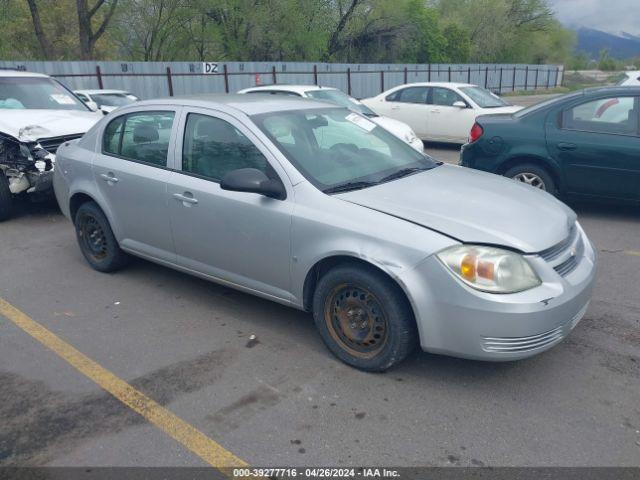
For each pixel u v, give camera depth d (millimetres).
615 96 6520
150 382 3547
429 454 2867
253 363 3742
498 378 3510
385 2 38750
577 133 6590
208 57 34344
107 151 5066
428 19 44062
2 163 6926
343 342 3674
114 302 4738
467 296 3129
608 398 3297
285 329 4207
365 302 3494
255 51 33719
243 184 3686
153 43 33625
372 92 29766
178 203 4352
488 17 51875
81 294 4918
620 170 6410
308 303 3838
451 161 11391
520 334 3121
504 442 2941
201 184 4207
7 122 7062
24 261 5781
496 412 3184
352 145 4352
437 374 3561
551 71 48656
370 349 3553
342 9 37156
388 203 3549
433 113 12844
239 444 2967
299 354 3844
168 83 22219
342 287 3570
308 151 4023
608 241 6043
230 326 4273
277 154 3871
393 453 2879
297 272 3752
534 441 2945
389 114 13516
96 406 3311
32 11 27016
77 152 5324
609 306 4469
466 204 3602
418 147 10070
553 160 6691
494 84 41000
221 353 3881
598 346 3869
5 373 3676
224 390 3445
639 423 3076
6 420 3191
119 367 3727
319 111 4570
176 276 5277
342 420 3139
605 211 7211
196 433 3059
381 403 3279
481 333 3148
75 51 34375
